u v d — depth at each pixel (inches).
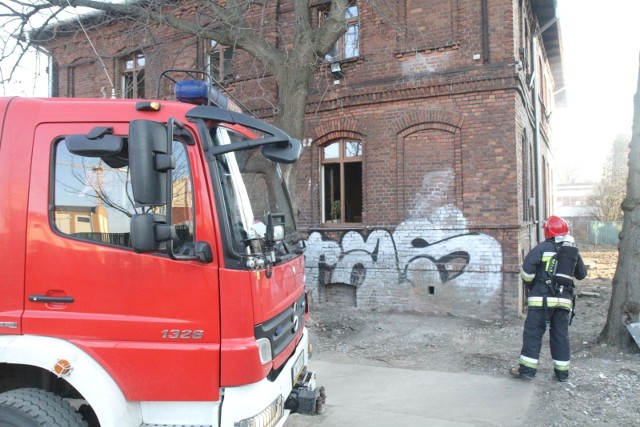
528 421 174.1
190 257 109.1
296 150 119.2
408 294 370.6
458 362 246.7
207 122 115.8
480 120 353.7
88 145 111.5
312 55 313.7
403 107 377.1
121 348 108.5
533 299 215.9
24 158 115.3
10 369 123.1
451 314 357.1
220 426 105.6
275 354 121.6
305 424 173.3
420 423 173.2
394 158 379.2
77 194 114.6
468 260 354.0
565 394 198.5
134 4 334.0
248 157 133.1
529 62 469.4
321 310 381.1
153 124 103.8
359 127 391.2
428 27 371.2
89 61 505.0
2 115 117.3
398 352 267.7
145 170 100.3
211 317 109.1
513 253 341.7
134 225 103.0
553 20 463.2
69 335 110.0
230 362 107.0
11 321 110.7
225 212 112.0
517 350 264.4
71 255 111.9
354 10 406.9
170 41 433.7
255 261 114.0
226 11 321.4
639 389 201.3
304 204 409.4
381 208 382.6
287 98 311.1
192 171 112.3
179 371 108.2
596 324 327.6
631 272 253.1
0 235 113.5
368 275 383.9
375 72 387.9
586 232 1464.1
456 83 358.6
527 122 418.9
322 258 400.5
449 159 364.8
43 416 106.7
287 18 414.3
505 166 346.3
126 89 449.1
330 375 229.5
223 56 449.4
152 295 110.3
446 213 363.3
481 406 188.1
